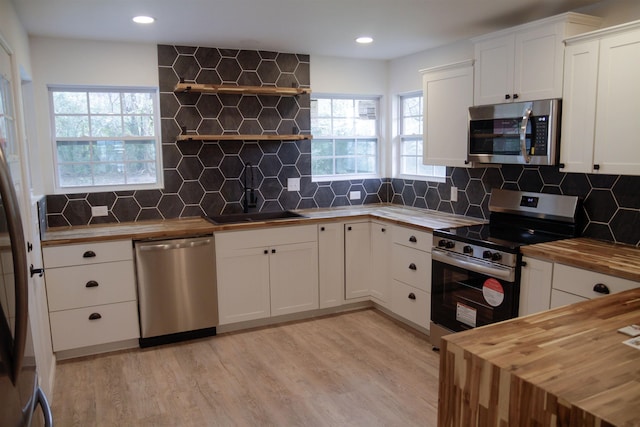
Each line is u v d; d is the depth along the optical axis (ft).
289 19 10.59
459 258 10.28
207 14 10.05
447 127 12.25
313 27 11.33
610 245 9.12
